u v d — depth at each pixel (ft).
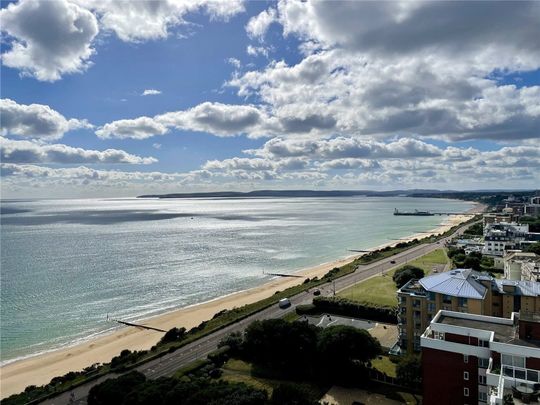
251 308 478.59
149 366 320.29
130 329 446.19
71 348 396.57
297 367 310.24
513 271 515.09
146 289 597.52
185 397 225.56
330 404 260.62
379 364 315.58
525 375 183.11
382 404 260.21
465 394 206.90
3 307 507.71
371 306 445.37
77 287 597.52
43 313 490.49
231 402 212.23
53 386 300.40
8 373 345.10
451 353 210.79
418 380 268.62
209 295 581.94
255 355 328.70
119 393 239.50
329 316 449.48
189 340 372.58
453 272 341.00
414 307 328.90
